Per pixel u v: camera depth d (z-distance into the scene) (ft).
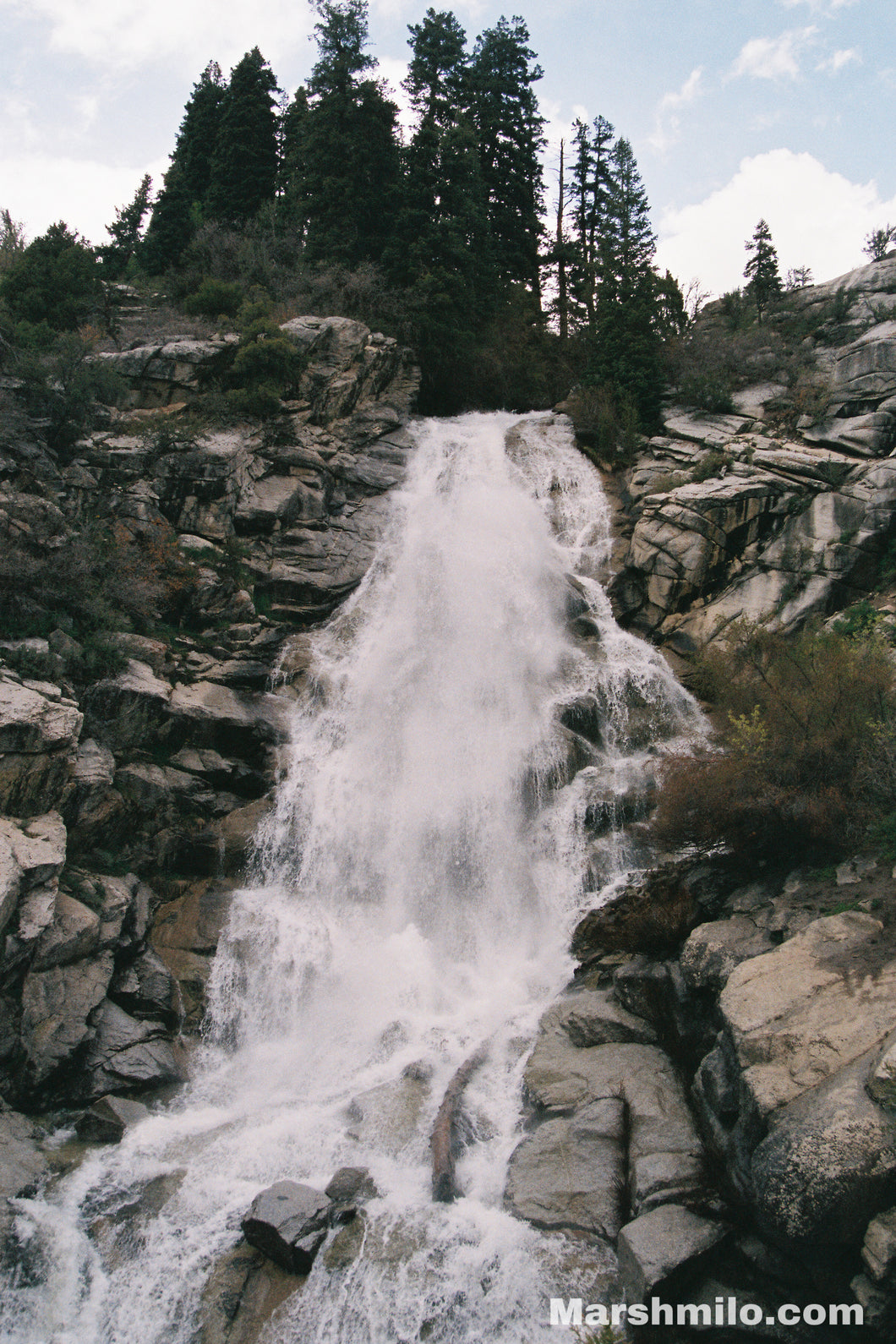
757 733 40.45
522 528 80.74
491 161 135.64
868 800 37.29
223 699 60.90
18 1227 31.94
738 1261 26.35
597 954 44.80
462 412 114.83
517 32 143.43
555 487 86.74
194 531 70.23
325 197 113.50
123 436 71.56
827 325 102.06
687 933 40.52
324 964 48.88
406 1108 37.45
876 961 28.89
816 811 36.78
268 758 60.64
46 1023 39.96
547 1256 28.91
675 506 72.64
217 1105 41.27
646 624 71.77
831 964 29.45
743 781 39.40
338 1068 42.32
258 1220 31.19
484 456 90.17
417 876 54.49
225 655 64.34
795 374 88.17
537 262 142.41
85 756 51.24
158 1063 42.22
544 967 47.39
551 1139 33.45
